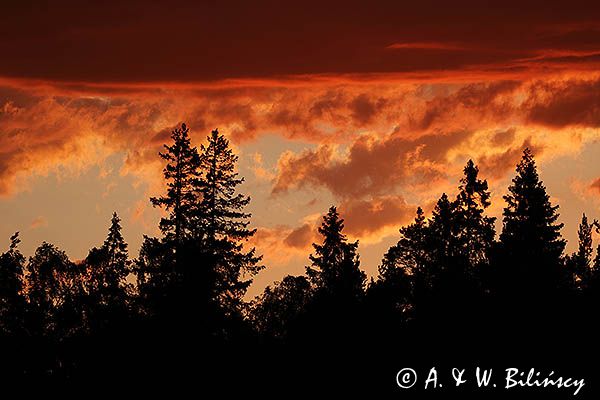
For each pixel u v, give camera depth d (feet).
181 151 468.75
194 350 412.36
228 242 465.88
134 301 443.32
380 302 425.28
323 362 409.08
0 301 444.96
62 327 442.50
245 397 404.36
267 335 440.45
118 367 411.75
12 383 427.74
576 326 414.00
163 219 463.01
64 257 456.04
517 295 435.94
